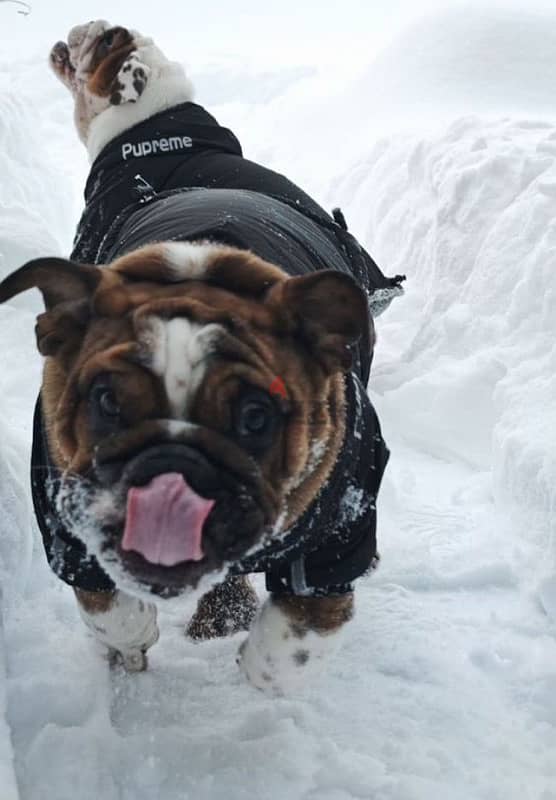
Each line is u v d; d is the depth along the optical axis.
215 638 1.51
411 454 1.96
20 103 3.01
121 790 1.25
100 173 1.73
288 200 1.54
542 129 2.55
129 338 1.06
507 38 3.57
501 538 1.69
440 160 2.50
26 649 1.43
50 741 1.28
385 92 3.56
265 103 4.34
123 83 1.79
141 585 1.02
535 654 1.48
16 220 2.18
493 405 1.90
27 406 1.89
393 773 1.29
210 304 1.09
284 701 1.38
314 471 1.14
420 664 1.47
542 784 1.29
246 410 1.04
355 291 1.10
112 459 1.01
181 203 1.38
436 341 2.12
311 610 1.27
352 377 1.24
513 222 2.14
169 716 1.36
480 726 1.37
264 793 1.26
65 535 1.19
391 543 1.67
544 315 1.93
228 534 1.01
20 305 2.05
